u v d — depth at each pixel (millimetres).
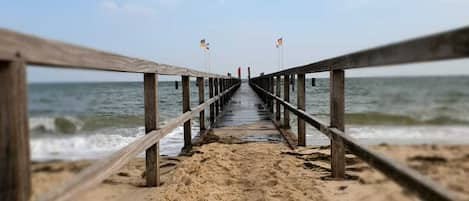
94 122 8297
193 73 5926
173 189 3447
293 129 7773
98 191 3184
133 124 9258
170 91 38938
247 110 12117
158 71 3551
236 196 3246
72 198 1673
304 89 5434
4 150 1339
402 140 2859
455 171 1976
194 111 5719
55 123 2674
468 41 1208
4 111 1338
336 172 3602
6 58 1271
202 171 4156
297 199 3078
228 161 4672
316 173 3922
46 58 1499
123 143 6102
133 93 26719
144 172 4035
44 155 2201
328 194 3109
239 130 7746
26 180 1409
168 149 5816
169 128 3822
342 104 3480
